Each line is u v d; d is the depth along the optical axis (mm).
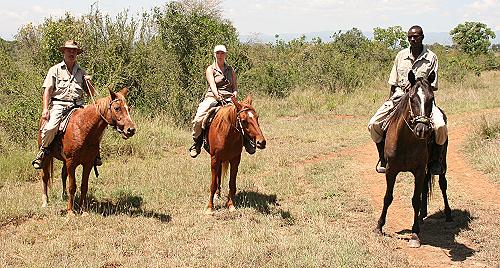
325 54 26188
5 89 14242
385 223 7727
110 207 8484
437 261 6270
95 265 6055
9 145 12312
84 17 15859
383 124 6988
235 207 8500
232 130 7816
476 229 7117
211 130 8125
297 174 10602
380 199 8875
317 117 19031
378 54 32250
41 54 14977
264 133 15438
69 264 6086
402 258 6238
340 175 10414
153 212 8219
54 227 7453
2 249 6586
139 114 15523
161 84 16516
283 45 33844
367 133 14969
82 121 7688
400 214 8117
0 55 15594
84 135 7656
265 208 8422
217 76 8539
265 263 6086
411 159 6523
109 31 15836
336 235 6965
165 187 9570
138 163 11633
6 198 8711
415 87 6094
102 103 7480
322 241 6734
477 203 8359
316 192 9398
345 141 13961
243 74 20812
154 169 10891
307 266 5934
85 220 7688
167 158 12336
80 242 6840
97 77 15062
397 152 6578
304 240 6707
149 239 7027
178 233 7207
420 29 6738
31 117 12594
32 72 13750
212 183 8203
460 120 15914
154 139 13719
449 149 12289
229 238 6895
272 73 24609
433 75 6387
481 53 50969
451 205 8320
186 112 16422
